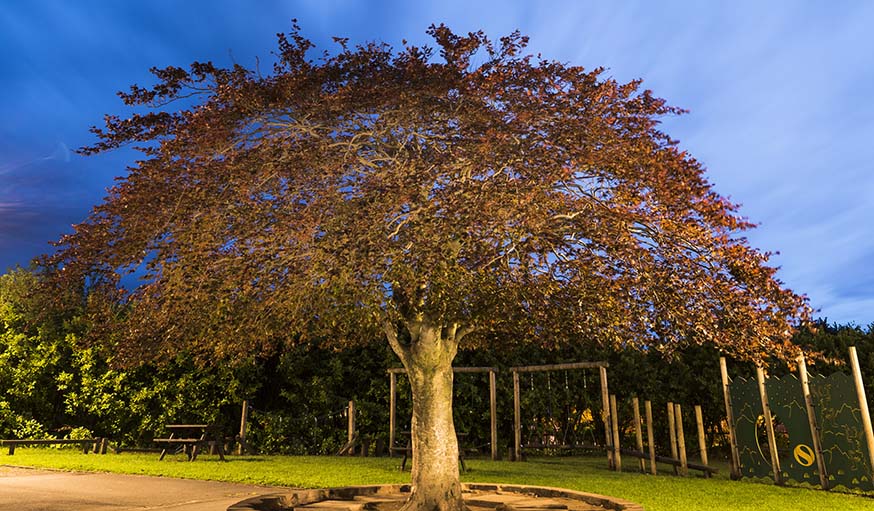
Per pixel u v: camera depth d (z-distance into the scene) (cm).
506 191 525
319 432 1694
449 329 738
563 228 598
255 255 527
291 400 1706
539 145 566
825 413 1048
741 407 1220
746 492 973
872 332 1458
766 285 561
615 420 1355
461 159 568
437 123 617
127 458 1416
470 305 600
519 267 575
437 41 620
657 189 558
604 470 1308
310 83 609
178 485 975
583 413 1781
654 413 1700
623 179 569
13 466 1228
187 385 1664
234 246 564
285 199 572
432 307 607
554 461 1534
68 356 1786
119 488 934
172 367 1692
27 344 1777
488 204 510
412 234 520
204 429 1481
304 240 524
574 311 606
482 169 559
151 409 1717
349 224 528
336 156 594
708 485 1061
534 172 550
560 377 1761
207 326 626
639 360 1712
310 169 571
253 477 1058
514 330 744
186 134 586
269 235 535
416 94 582
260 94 602
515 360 1728
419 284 539
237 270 538
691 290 557
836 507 834
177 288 543
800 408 1098
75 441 1529
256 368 1697
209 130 570
